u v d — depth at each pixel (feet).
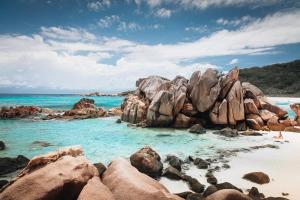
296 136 74.08
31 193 22.40
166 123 93.09
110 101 272.92
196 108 94.79
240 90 89.20
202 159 47.21
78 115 126.52
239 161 48.26
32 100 293.23
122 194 22.94
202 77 94.63
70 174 24.90
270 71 373.81
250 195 31.24
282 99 230.48
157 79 119.75
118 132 84.48
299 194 32.71
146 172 39.96
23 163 46.32
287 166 44.70
